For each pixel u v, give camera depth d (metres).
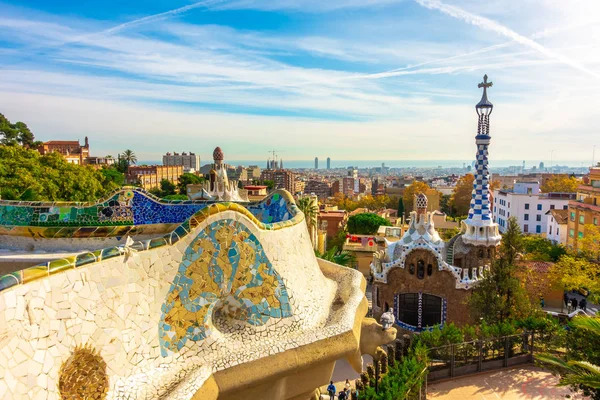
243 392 8.43
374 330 12.16
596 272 36.84
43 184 40.56
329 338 9.37
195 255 8.35
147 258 7.65
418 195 34.31
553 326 24.34
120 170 131.25
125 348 7.04
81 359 6.31
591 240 45.72
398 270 32.81
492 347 24.31
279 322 9.50
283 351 8.66
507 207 86.44
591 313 35.19
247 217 9.24
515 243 27.45
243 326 9.12
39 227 11.95
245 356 8.25
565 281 36.31
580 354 18.53
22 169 39.25
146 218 13.15
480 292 28.11
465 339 25.73
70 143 133.00
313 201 49.50
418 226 34.06
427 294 32.19
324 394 20.17
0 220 12.15
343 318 10.27
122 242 12.66
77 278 6.43
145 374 7.25
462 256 34.50
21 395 5.23
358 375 24.28
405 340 21.81
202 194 35.19
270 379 8.39
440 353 23.66
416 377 19.28
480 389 22.02
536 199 82.38
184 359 7.87
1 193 35.81
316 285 11.46
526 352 24.73
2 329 5.15
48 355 5.75
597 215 53.91
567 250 52.22
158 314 7.71
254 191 67.69
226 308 9.15
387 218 77.56
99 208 12.62
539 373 23.55
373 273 34.34
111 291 6.95
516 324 25.58
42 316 5.77
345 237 60.91
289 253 10.38
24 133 71.44
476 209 34.53
